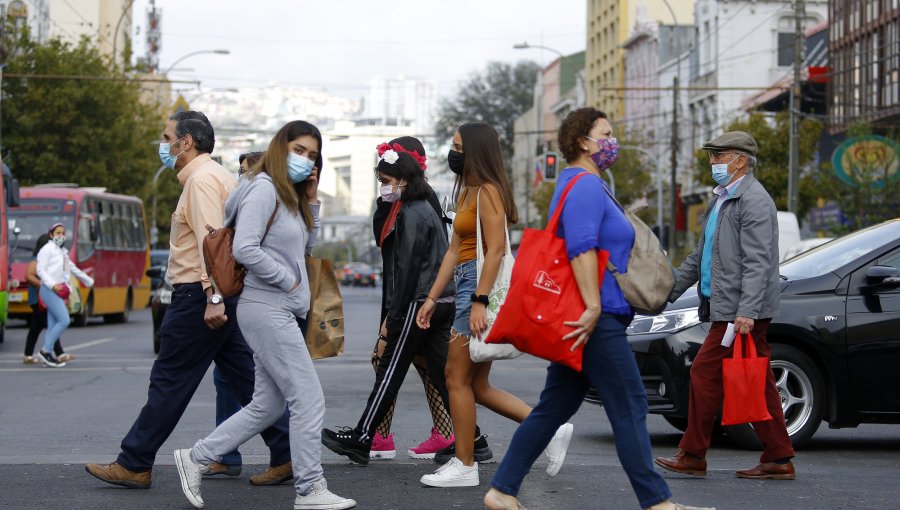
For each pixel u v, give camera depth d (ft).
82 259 191.11
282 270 39.65
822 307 56.75
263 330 39.93
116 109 305.94
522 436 37.35
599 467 49.98
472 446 45.32
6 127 297.12
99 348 135.03
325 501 40.22
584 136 36.55
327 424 65.31
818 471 51.21
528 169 645.51
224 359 45.16
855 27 293.02
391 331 48.37
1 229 139.64
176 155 43.93
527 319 34.99
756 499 43.39
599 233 35.81
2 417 70.23
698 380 47.98
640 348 57.88
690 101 408.46
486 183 42.65
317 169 41.34
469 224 43.34
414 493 43.83
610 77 537.24
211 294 42.24
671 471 49.19
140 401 78.95
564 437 45.75
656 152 450.30
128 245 218.18
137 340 151.94
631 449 35.81
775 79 374.63
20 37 298.76
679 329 57.67
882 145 215.51
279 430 45.11
